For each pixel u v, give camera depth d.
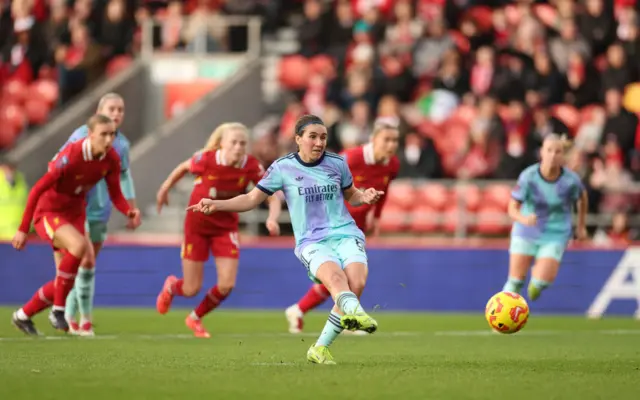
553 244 45.81
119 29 81.38
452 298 60.59
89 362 30.23
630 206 66.94
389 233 67.62
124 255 60.78
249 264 60.81
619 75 74.50
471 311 60.53
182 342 38.78
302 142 29.73
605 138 69.75
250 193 29.97
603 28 77.62
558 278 60.53
